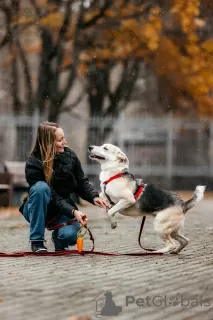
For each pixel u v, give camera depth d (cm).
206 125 2717
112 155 859
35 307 505
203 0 2417
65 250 819
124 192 842
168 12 2252
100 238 1023
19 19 2205
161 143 2719
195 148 2748
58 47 2255
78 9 2256
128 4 2216
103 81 2547
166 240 833
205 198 2473
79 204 1969
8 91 2778
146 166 2697
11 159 2416
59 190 808
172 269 696
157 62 2320
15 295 550
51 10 2194
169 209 833
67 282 609
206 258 788
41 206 789
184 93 2728
